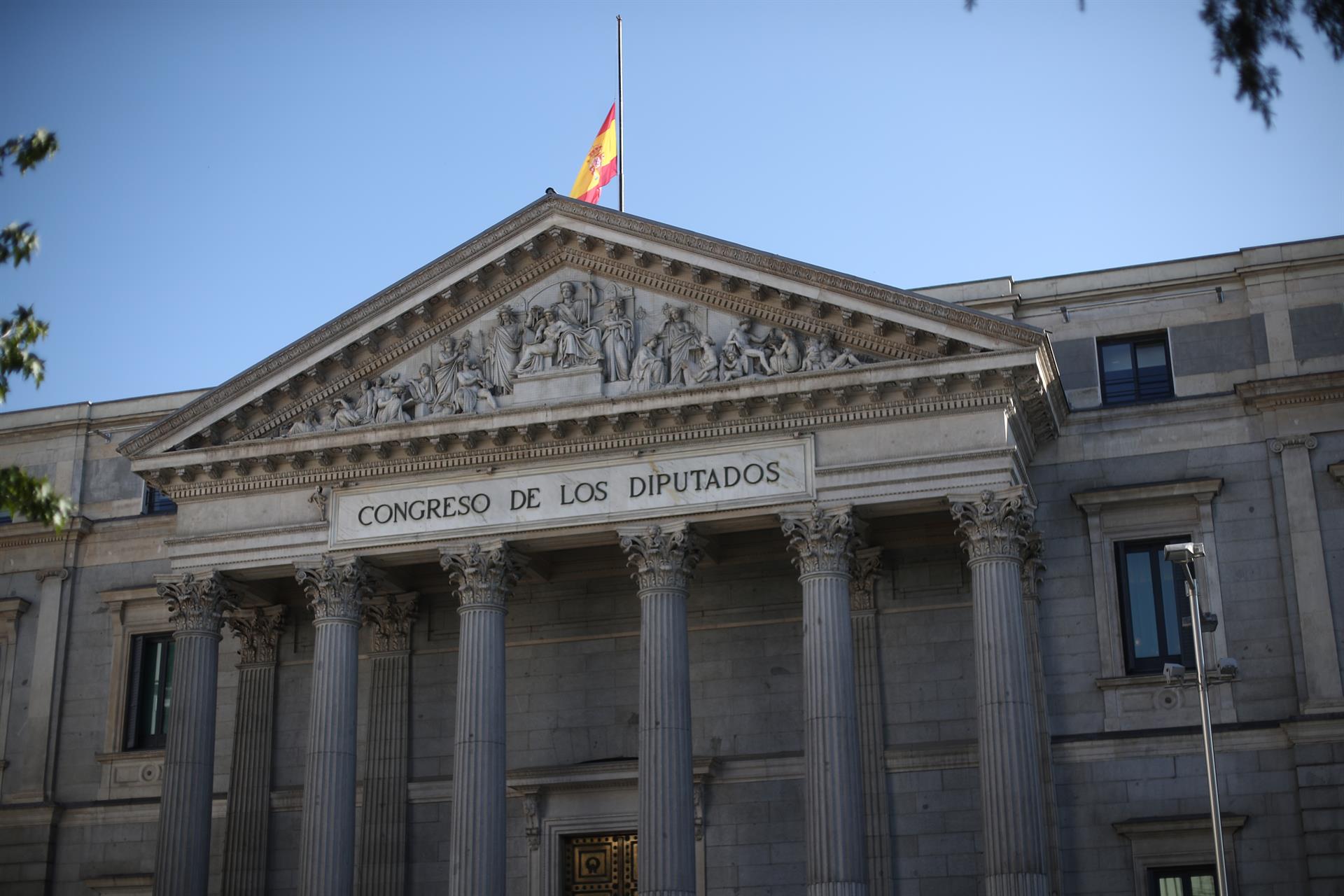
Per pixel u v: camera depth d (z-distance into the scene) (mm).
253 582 52062
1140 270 51156
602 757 50875
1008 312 51750
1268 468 48281
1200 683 39750
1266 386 48500
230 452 48844
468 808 44719
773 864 48125
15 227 31641
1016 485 43500
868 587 49031
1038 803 41375
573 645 52094
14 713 57250
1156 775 46344
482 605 46469
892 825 47344
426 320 49062
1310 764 45188
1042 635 48250
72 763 56312
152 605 57156
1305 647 46344
